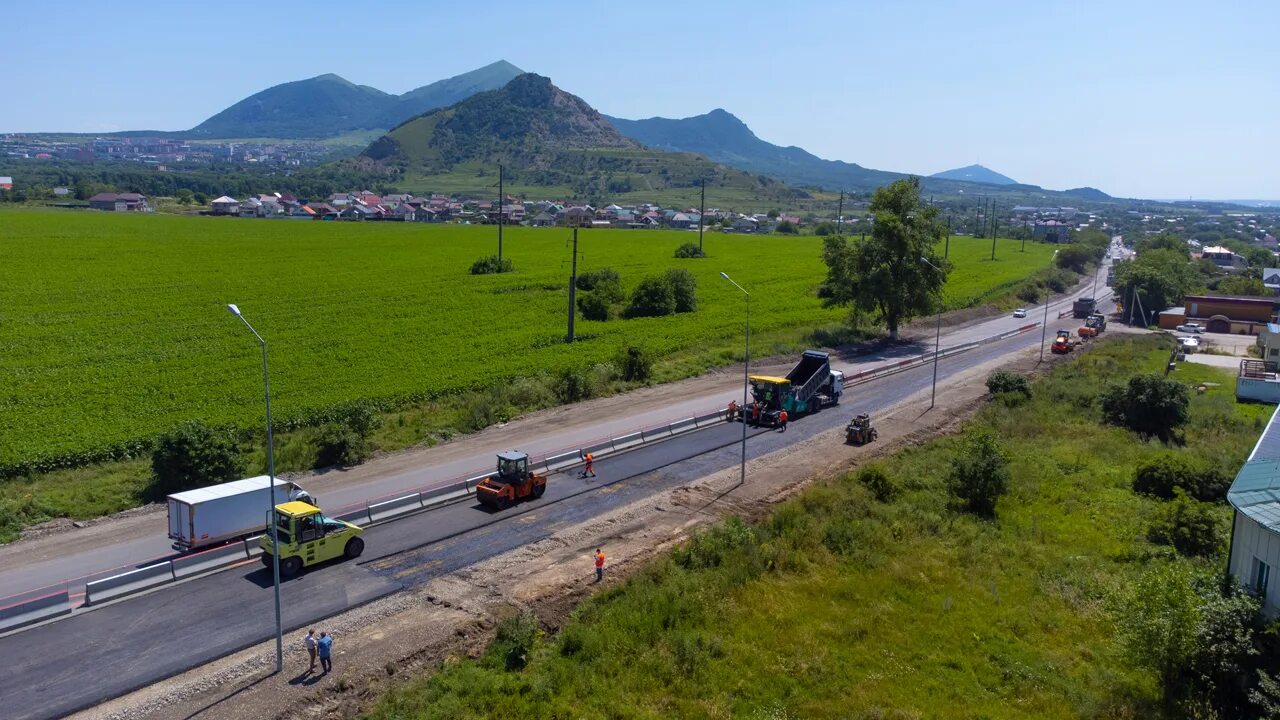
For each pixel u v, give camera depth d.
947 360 87.38
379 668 27.64
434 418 57.44
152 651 28.34
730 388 69.69
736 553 36.41
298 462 47.84
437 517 41.22
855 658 29.05
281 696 25.94
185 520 35.44
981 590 33.91
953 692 27.09
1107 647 29.91
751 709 26.11
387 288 111.50
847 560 36.62
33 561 34.94
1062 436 57.53
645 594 32.50
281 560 34.06
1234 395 71.75
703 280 131.38
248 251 150.38
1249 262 199.75
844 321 102.44
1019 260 190.62
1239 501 29.53
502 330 87.50
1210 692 26.09
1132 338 104.00
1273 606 26.94
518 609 31.72
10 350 71.62
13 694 25.61
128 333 79.75
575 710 25.67
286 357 72.31
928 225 93.94
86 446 47.19
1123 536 39.75
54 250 135.88
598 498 44.22
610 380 69.56
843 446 54.41
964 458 44.84
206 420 52.88
